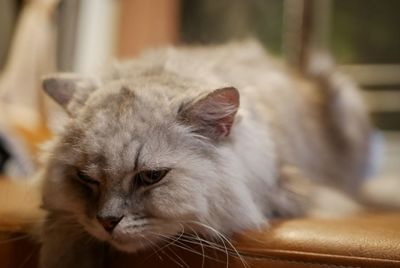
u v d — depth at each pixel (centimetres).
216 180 39
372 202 66
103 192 38
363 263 34
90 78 45
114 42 97
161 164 38
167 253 38
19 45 78
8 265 42
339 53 100
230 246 37
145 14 96
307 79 70
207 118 40
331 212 52
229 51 61
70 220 41
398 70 100
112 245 40
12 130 67
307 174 57
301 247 36
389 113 101
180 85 43
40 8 80
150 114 39
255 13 103
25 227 43
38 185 45
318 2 93
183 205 38
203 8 104
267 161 45
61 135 41
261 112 49
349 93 74
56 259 41
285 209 47
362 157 73
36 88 77
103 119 39
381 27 101
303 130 60
